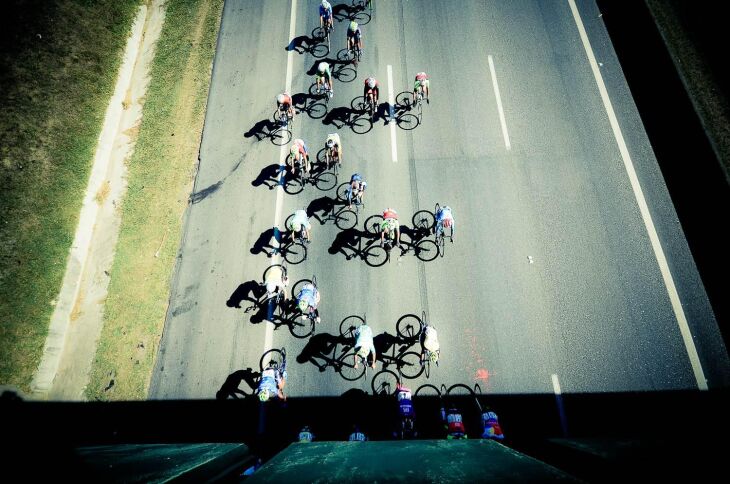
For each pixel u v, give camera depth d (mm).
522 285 10391
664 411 8617
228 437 8805
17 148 11234
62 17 13711
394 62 14383
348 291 10562
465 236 11195
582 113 12844
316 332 10047
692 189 10969
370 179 12266
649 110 12469
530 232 11125
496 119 13031
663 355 9180
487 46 14484
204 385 9430
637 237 10688
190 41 15086
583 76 13500
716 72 12164
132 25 15125
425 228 11398
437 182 12102
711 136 11133
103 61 13852
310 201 11984
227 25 15438
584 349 9445
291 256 11117
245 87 14102
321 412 9078
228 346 9891
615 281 10195
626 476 3107
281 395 8820
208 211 11852
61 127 12141
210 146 12977
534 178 11930
